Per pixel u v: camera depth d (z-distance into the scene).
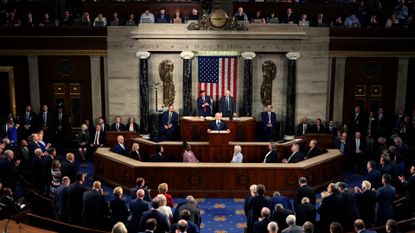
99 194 11.25
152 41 19.61
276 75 20.34
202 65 19.91
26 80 20.27
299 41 19.77
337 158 16.23
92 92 20.38
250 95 19.97
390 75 20.28
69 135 20.64
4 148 14.66
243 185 15.08
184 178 15.01
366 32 19.80
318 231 11.11
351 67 20.22
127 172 15.25
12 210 11.12
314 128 19.50
